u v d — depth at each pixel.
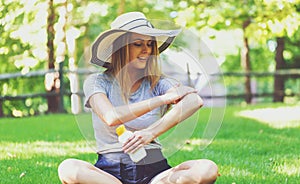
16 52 9.14
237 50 25.81
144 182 3.80
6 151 6.80
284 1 8.77
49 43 9.48
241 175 5.07
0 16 7.13
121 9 16.92
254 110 12.35
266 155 6.43
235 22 14.22
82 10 15.73
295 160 5.95
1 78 14.91
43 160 6.10
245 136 8.07
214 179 3.71
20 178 5.04
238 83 25.27
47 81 14.55
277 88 19.22
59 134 8.73
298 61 22.75
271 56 25.16
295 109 12.32
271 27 10.55
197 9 12.80
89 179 3.63
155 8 18.41
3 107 15.83
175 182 3.68
